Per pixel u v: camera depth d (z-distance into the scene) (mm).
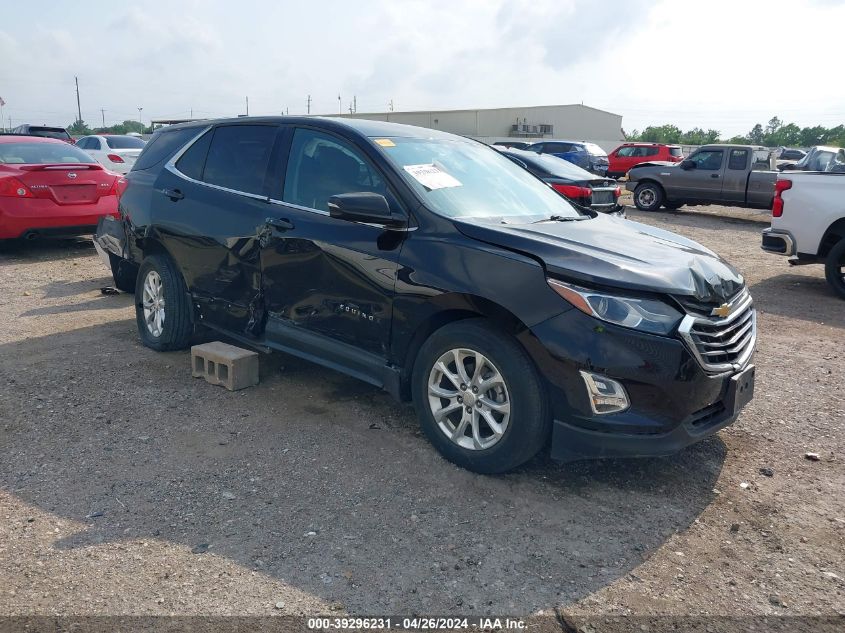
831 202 8438
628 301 3379
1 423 4316
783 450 4297
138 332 6070
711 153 17531
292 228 4453
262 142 4945
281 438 4195
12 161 9711
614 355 3332
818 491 3807
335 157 4492
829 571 3104
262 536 3203
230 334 5082
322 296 4324
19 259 9656
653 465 4023
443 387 3982
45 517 3320
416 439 4211
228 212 4895
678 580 3004
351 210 3840
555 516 3449
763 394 5246
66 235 9633
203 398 4762
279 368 5359
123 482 3656
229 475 3748
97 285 8164
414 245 3908
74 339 5992
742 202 17125
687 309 3477
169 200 5363
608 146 60250
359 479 3730
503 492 3639
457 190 4309
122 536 3180
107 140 20500
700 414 3594
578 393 3391
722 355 3641
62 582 2848
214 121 5418
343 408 4652
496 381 3613
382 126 4762
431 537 3230
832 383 5504
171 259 5480
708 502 3654
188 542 3145
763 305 8219
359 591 2848
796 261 9016
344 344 4297
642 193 18953
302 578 2916
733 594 2926
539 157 12008
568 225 4250
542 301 3438
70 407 4566
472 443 3785
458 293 3660
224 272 4945
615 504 3588
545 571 3023
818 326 7273
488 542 3213
